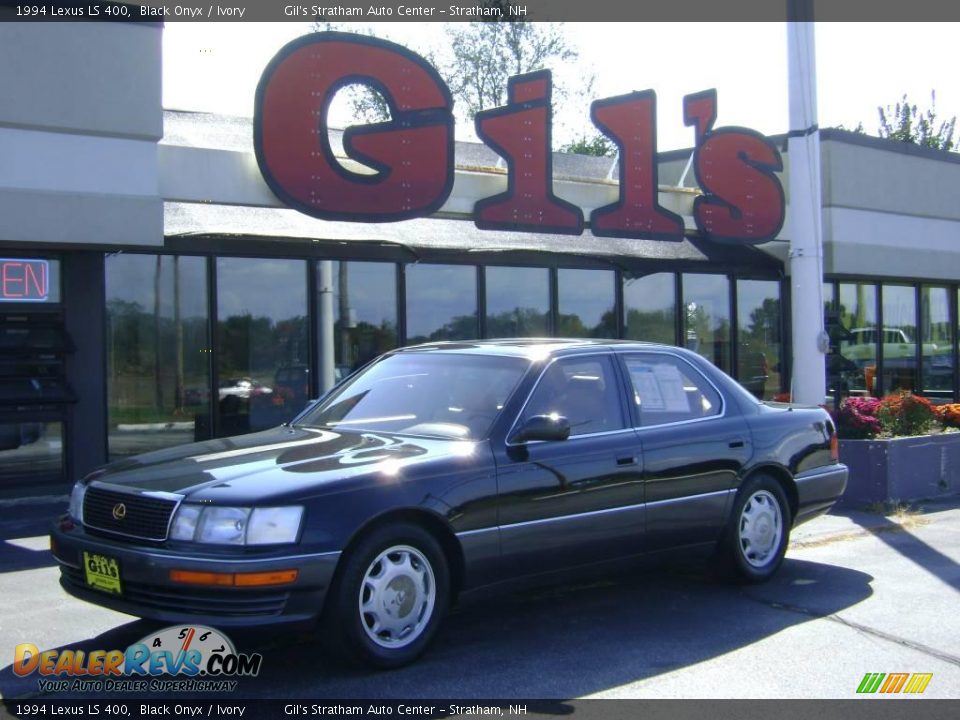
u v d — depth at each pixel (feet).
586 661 17.70
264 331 39.37
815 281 38.91
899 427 36.55
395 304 42.83
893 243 58.59
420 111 37.63
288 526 15.58
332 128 48.32
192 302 37.63
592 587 23.27
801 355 39.11
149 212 33.55
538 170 41.11
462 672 17.01
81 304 34.63
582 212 42.32
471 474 17.81
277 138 34.86
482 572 17.94
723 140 47.96
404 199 37.32
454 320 44.50
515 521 18.31
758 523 23.20
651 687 16.43
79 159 32.53
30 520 30.30
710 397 22.97
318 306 40.52
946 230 62.13
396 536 16.76
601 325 49.57
